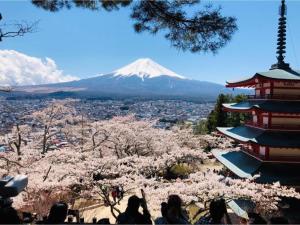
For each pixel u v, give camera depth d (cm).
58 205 684
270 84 2875
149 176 3059
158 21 1023
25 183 712
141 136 4438
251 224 841
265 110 2716
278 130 2755
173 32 1024
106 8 909
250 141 2702
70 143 4600
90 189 2252
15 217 671
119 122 4709
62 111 4044
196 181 2194
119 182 2141
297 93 2873
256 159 2805
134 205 710
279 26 3225
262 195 2072
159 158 3306
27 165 2884
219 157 3428
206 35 996
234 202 2416
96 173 2489
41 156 3083
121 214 711
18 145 3259
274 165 2614
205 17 965
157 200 1811
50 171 2584
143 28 1022
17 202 1991
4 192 674
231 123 6256
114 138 4316
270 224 703
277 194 2123
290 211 2362
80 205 2734
